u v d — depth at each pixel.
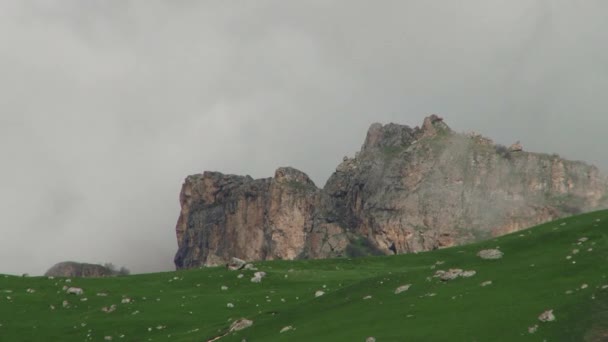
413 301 76.94
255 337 81.62
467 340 60.94
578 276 70.69
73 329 101.19
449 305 71.81
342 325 74.88
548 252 84.31
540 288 69.94
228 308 105.56
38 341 97.44
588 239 86.50
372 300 82.19
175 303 111.12
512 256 87.00
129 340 95.81
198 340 87.00
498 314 65.12
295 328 79.12
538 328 60.00
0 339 97.94
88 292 121.75
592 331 57.78
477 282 78.31
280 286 119.44
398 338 64.69
